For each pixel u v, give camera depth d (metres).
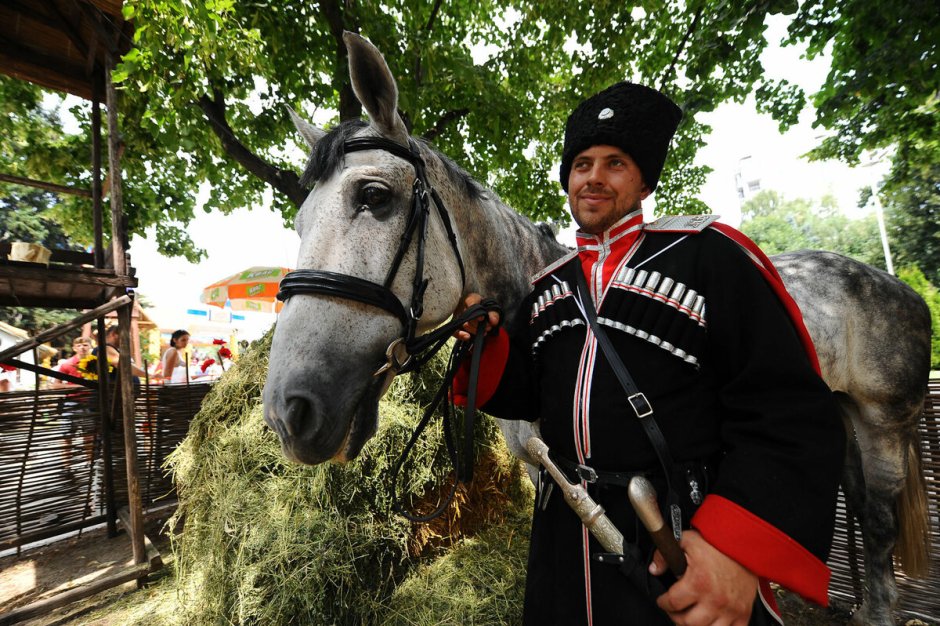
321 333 0.94
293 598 1.74
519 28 4.65
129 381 2.87
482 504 2.32
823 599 0.61
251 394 2.19
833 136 5.38
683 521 0.72
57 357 7.89
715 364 0.78
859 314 1.91
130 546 3.42
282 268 8.23
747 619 0.64
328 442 0.91
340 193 1.02
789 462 0.64
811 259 2.06
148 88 2.96
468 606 1.82
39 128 5.14
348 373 0.95
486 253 1.42
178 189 5.62
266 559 1.74
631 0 4.13
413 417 2.01
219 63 2.91
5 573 3.08
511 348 1.04
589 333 0.84
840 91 3.64
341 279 0.95
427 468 2.00
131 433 2.86
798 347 0.71
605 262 0.89
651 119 0.87
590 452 0.80
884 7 3.02
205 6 2.73
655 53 4.55
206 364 6.08
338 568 1.76
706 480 0.75
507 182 5.76
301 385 0.89
